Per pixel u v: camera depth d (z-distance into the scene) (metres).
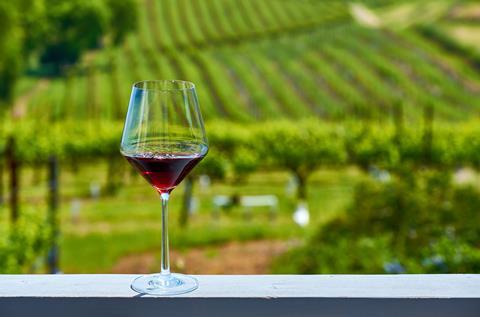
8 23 57.12
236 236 19.25
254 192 26.30
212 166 26.19
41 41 65.06
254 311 1.46
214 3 79.69
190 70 63.78
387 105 55.84
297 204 24.31
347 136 28.19
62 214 22.36
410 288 1.49
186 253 18.19
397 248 9.43
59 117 54.12
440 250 7.36
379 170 28.34
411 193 11.06
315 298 1.45
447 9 74.88
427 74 62.84
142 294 1.46
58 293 1.46
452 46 67.50
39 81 63.09
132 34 72.94
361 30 72.75
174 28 74.25
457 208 10.76
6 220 10.63
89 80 63.34
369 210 11.28
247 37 72.75
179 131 1.54
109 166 28.33
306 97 57.94
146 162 1.52
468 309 1.45
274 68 64.44
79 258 18.05
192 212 22.14
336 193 26.11
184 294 1.46
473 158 28.30
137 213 22.27
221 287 1.49
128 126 1.55
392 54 67.31
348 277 1.55
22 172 29.48
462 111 55.94
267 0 80.25
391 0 82.81
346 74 62.72
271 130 28.14
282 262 15.79
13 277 1.54
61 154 27.75
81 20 66.06
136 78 63.62
